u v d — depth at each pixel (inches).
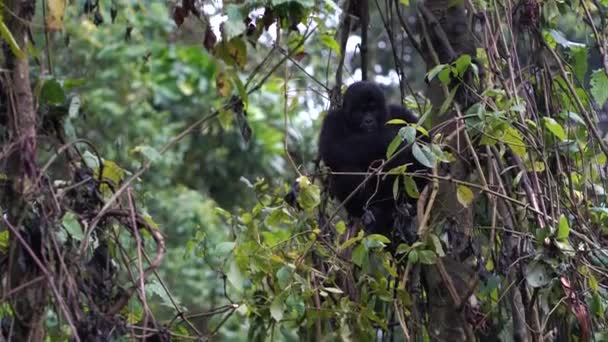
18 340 206.1
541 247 242.4
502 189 259.9
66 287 206.7
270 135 681.6
